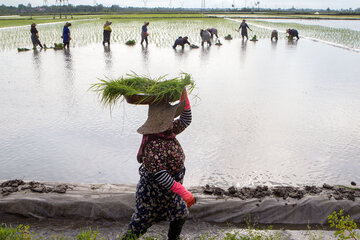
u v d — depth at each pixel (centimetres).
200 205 388
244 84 1205
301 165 574
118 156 611
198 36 3309
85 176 537
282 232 368
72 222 382
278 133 723
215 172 547
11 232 325
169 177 280
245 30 2920
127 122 795
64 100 981
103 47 2416
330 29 4338
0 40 2847
